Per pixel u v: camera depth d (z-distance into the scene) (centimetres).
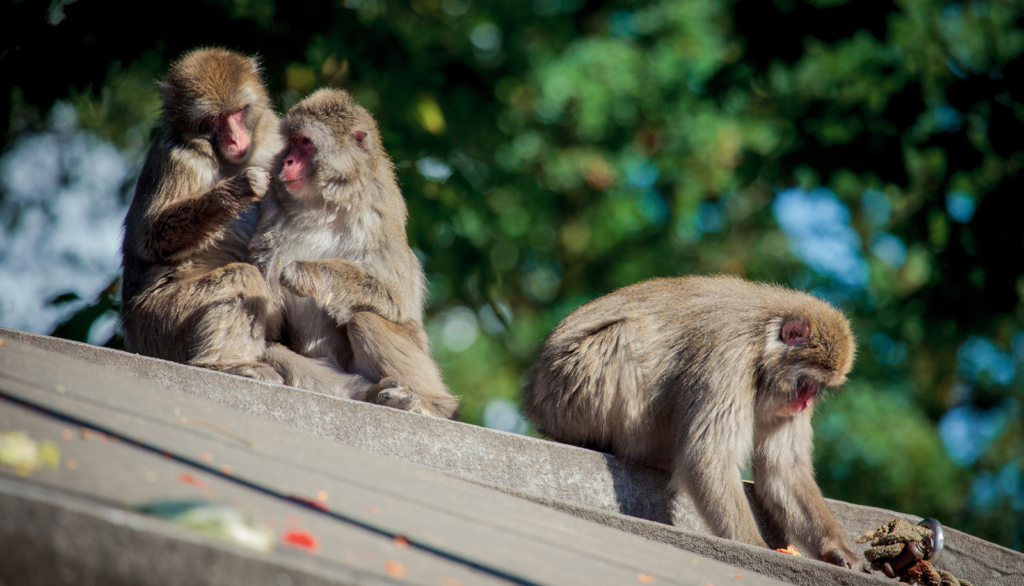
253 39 1611
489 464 899
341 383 1032
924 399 2981
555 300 2962
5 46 1536
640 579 545
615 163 2830
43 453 425
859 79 2130
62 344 823
